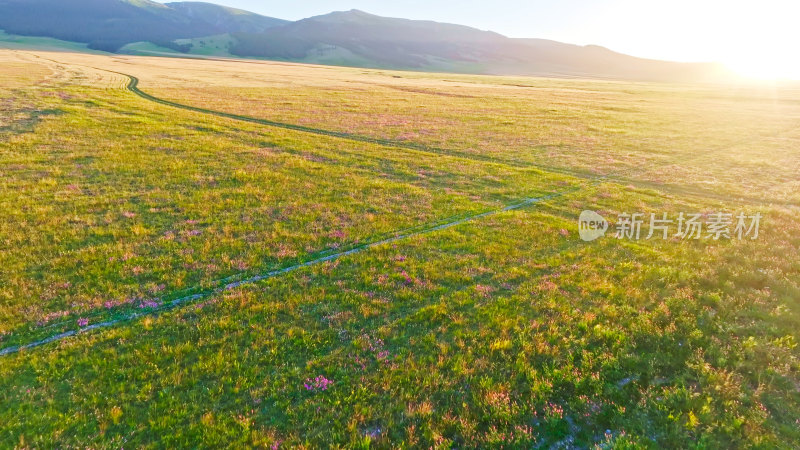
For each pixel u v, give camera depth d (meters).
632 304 13.36
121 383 9.55
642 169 34.41
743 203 25.97
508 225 20.64
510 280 15.06
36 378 9.65
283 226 19.53
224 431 8.41
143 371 9.96
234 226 19.22
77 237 17.12
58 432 8.24
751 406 9.08
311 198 23.59
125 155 29.86
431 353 10.91
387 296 13.73
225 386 9.70
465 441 8.38
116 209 20.44
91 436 8.27
